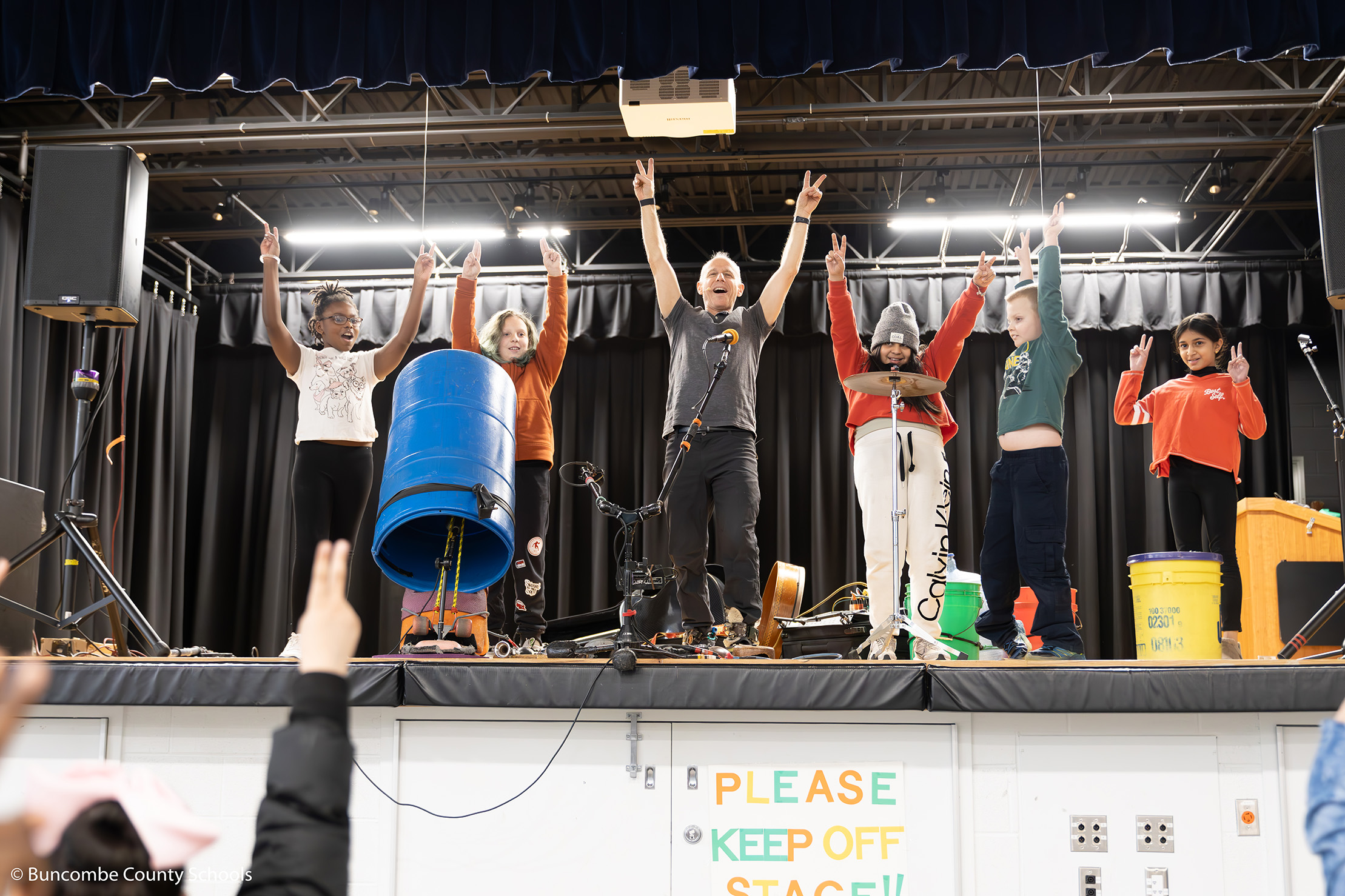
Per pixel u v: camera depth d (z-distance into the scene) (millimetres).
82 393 3344
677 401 3477
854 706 2756
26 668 741
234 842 2871
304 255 8852
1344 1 4047
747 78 6824
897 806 2799
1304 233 8234
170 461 8203
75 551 3293
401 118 6555
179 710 2934
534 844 2822
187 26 4430
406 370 3207
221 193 8031
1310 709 2676
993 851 2775
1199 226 8305
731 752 2840
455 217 8633
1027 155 7719
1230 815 2768
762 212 8172
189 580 8680
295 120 6613
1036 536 3398
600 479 3062
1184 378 4312
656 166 7676
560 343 4238
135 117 6977
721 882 2785
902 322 3723
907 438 3529
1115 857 2762
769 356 8656
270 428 8875
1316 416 8312
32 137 6562
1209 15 4109
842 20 4285
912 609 3475
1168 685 2713
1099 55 4172
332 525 3715
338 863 921
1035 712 2732
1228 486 4078
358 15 4426
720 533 3383
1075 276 8039
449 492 2928
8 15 4484
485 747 2871
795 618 4594
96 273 3361
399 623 8391
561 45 4355
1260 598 5066
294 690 985
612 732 2857
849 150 7086
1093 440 8383
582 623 4633
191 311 8602
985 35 4230
